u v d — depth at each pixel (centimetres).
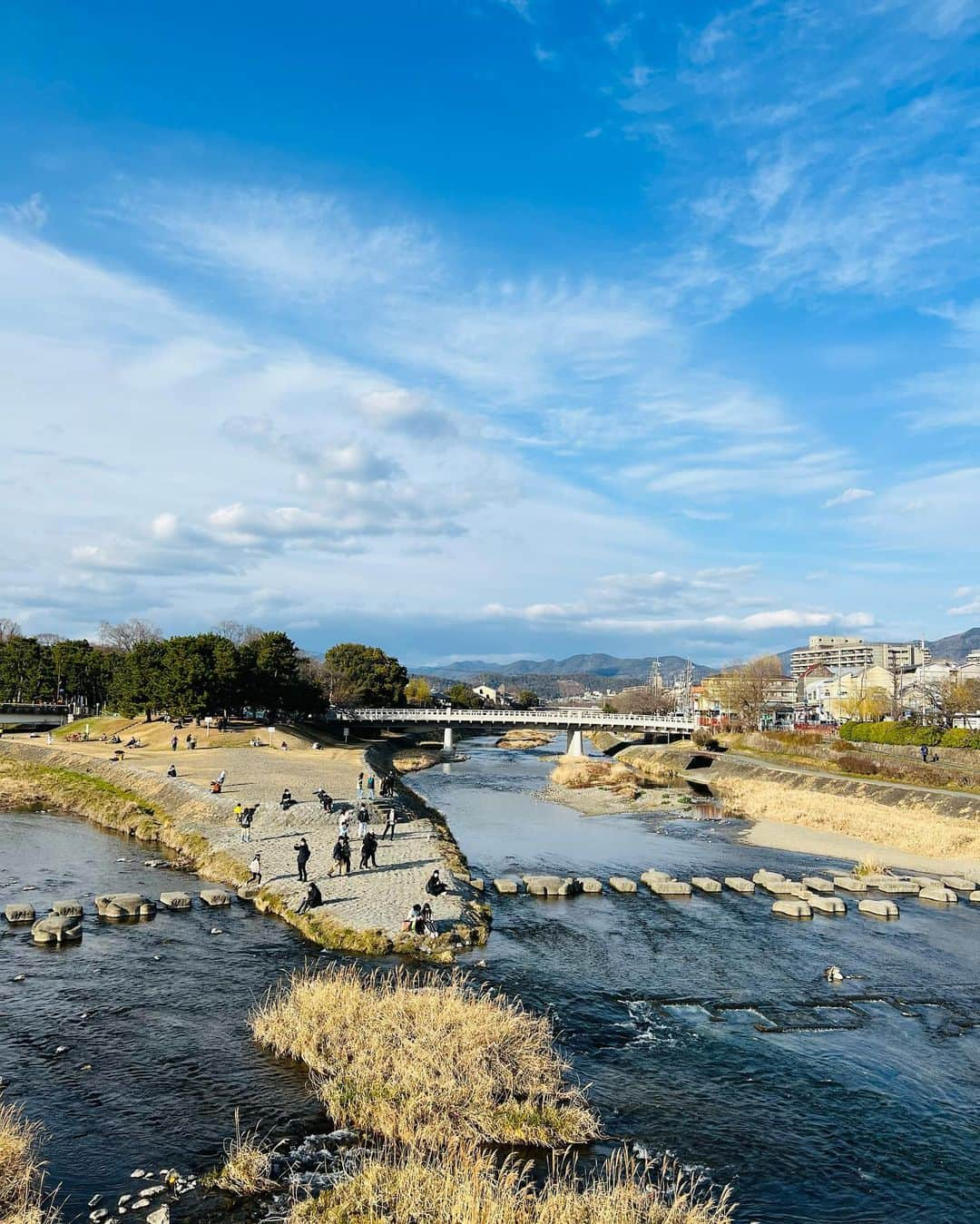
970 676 15888
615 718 13938
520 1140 1883
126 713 11475
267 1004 2644
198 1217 1608
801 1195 1773
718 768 10944
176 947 3228
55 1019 2536
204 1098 2062
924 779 8488
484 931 3494
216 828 5244
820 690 19000
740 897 4416
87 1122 1945
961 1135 2047
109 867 4631
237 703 11325
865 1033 2652
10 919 3566
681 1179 1788
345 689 15825
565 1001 2802
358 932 3291
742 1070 2350
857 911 4178
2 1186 1627
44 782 7538
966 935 3762
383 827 5269
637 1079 2261
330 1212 1550
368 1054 2156
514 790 9119
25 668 14150
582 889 4434
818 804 7700
